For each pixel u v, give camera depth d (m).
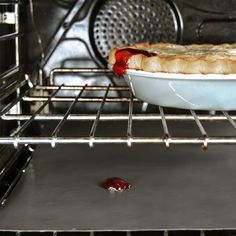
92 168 0.85
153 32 1.15
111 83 1.17
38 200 0.72
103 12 1.15
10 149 0.85
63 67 1.15
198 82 0.77
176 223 0.64
